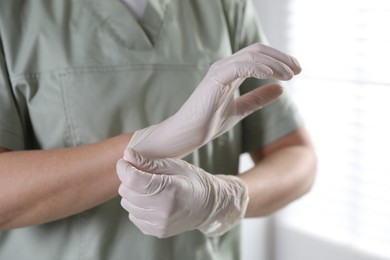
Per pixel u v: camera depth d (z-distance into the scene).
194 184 0.67
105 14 0.89
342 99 1.38
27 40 0.85
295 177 0.92
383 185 1.34
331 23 1.36
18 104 0.84
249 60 0.63
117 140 0.73
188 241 0.92
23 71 0.83
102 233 0.86
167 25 0.94
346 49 1.34
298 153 0.98
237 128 1.01
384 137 1.31
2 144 0.80
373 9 1.27
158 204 0.63
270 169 0.92
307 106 1.46
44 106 0.85
